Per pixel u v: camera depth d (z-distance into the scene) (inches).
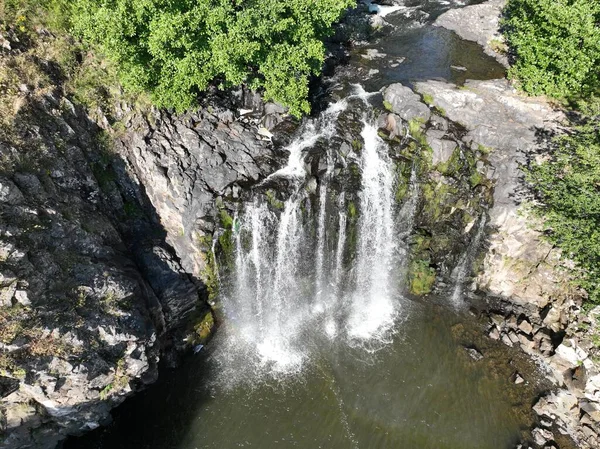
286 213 965.2
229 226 938.1
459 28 1432.1
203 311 971.3
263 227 959.6
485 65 1273.4
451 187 1025.5
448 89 1139.3
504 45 1327.5
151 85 906.7
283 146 1042.7
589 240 894.4
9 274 654.5
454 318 1025.5
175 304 908.0
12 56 872.3
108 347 721.0
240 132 1040.8
